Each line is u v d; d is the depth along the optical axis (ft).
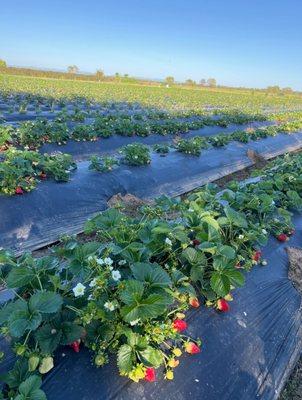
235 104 130.82
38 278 8.62
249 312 11.92
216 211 14.73
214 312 10.93
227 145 41.78
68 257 9.85
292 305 13.43
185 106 102.42
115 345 7.97
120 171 26.73
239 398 9.32
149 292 8.50
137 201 25.13
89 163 28.55
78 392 7.63
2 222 18.26
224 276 10.19
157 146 34.06
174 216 18.42
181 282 9.83
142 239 10.65
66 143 34.19
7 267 9.35
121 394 7.85
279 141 54.13
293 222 18.78
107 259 8.54
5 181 19.20
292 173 22.94
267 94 259.39
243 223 12.65
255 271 13.87
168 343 9.07
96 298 8.11
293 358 11.61
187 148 33.71
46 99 71.77
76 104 70.18
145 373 7.80
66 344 7.75
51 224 19.95
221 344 10.21
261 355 10.82
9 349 8.68
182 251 10.76
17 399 6.50
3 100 67.87
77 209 21.74
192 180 31.27
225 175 35.45
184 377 8.82
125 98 100.32
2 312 7.71
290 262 15.48
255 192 18.79
